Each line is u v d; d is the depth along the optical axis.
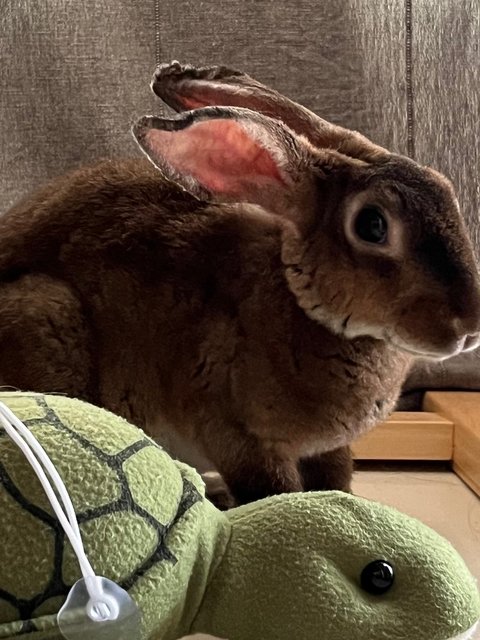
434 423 0.66
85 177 0.52
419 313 0.42
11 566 0.25
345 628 0.28
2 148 0.73
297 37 0.74
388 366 0.48
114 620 0.25
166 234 0.49
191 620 0.30
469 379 0.74
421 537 0.31
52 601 0.25
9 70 0.73
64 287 0.49
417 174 0.44
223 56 0.74
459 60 0.75
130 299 0.49
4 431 0.27
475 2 0.75
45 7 0.73
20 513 0.25
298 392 0.47
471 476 0.62
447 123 0.75
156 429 0.50
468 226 0.75
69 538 0.25
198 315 0.48
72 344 0.48
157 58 0.73
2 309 0.48
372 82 0.74
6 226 0.52
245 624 0.29
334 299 0.45
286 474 0.48
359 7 0.74
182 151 0.44
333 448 0.50
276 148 0.44
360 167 0.45
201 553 0.29
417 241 0.43
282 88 0.74
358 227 0.44
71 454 0.27
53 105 0.73
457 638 0.30
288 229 0.47
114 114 0.74
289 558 0.30
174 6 0.73
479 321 0.42
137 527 0.27
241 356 0.47
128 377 0.49
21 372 0.48
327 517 0.31
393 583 0.30
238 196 0.47
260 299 0.47
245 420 0.47
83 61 0.73
